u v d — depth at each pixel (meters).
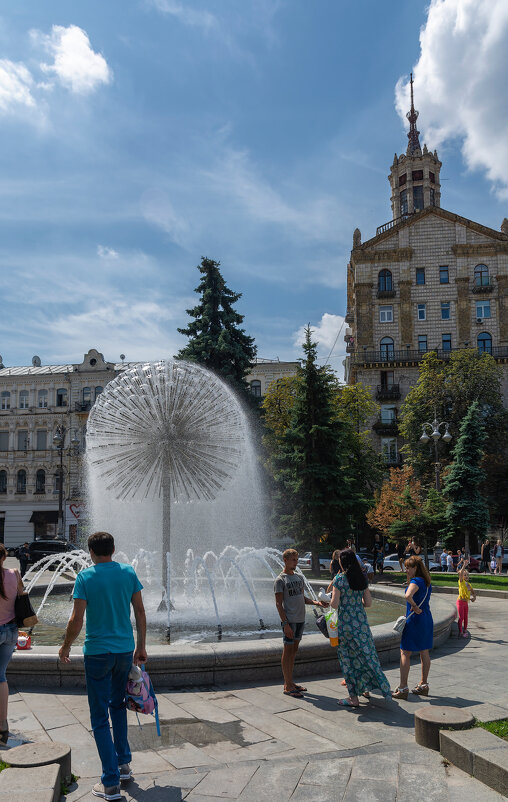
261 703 6.70
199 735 5.71
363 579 6.84
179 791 4.56
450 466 38.41
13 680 7.32
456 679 7.82
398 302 53.38
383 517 35.41
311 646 7.90
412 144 74.81
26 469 57.28
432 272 53.47
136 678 4.77
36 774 4.25
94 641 4.61
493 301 52.41
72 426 56.59
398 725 5.96
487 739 4.96
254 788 4.59
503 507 46.16
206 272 38.34
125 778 4.68
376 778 4.71
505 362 51.16
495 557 32.41
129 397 12.44
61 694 6.97
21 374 58.56
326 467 27.83
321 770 4.88
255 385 56.31
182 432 12.34
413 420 47.03
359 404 42.12
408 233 54.12
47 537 55.72
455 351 49.44
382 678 6.50
